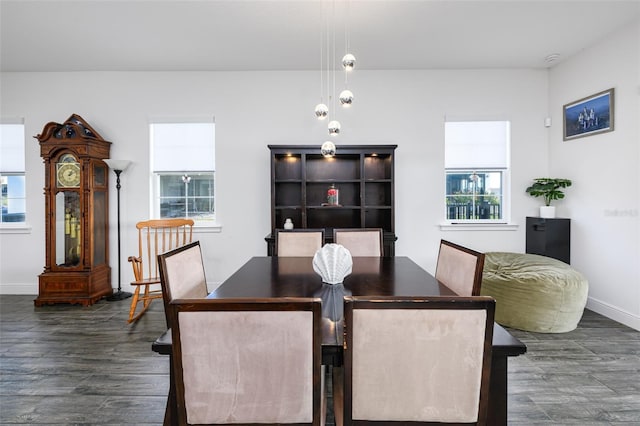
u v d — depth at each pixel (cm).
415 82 406
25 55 360
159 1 262
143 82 407
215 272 413
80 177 372
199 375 99
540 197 407
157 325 311
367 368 98
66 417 183
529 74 405
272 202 374
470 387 98
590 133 341
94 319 325
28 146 407
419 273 212
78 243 377
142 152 410
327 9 274
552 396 200
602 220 330
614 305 318
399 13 279
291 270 221
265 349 97
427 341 96
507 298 297
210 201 421
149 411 188
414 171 409
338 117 407
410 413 99
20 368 234
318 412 101
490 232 410
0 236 408
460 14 281
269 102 407
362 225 375
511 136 407
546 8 273
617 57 311
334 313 139
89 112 408
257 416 101
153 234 410
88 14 280
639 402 194
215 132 408
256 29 305
